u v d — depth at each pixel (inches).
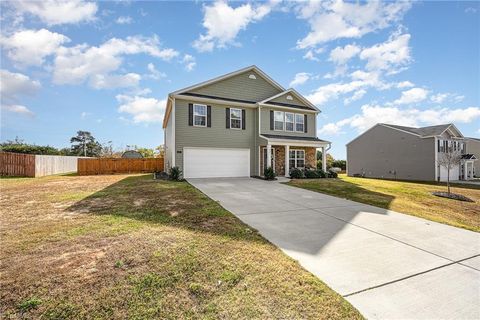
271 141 594.9
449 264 149.2
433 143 891.4
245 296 107.0
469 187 700.0
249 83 660.7
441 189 566.3
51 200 289.7
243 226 205.6
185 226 196.4
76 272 118.9
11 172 636.7
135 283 111.9
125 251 143.3
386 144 1043.3
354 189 447.5
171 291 108.0
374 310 102.1
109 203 274.1
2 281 110.0
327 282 123.0
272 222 226.1
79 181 495.8
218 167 607.8
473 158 1011.9
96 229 182.4
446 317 99.3
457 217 301.3
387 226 225.9
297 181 537.6
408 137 964.0
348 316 97.0
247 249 156.3
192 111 581.3
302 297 107.7
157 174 641.0
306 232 201.3
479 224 278.4
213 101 595.8
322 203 319.9
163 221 208.1
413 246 177.9
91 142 1636.3
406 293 115.7
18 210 241.8
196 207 262.7
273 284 116.6
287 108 673.6
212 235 178.2
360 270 137.2
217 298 105.0
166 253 142.3
